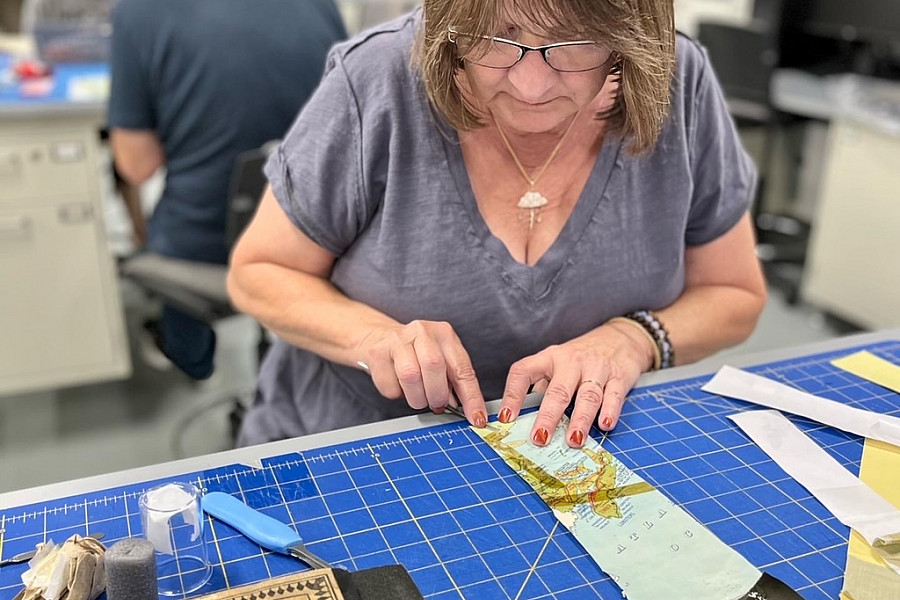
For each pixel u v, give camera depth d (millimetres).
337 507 766
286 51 1940
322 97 1002
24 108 2043
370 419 1106
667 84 896
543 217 1008
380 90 965
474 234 996
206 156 1982
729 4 3555
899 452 868
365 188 993
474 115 921
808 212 3627
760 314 1151
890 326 2736
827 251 2928
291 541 701
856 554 718
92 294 2299
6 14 2906
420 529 739
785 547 726
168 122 1989
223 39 1893
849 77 3262
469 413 896
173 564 679
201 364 1806
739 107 3178
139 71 1937
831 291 2941
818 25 3293
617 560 704
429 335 918
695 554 711
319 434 884
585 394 910
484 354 1061
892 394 988
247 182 1654
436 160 977
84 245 2244
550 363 950
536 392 959
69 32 2516
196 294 1690
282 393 1194
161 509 684
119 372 2410
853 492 799
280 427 1169
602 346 996
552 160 991
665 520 752
